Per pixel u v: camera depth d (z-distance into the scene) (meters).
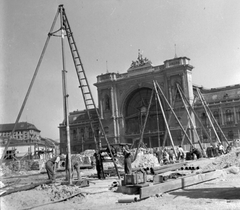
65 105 18.09
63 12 19.84
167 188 14.38
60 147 111.12
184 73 89.06
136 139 95.81
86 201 13.65
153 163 38.44
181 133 87.00
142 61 98.12
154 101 95.44
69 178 17.55
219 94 91.62
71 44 21.09
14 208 12.25
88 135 107.94
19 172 39.47
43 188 14.84
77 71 21.56
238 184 15.36
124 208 11.54
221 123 86.62
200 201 11.65
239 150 27.00
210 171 19.75
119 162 37.53
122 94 100.44
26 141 77.38
